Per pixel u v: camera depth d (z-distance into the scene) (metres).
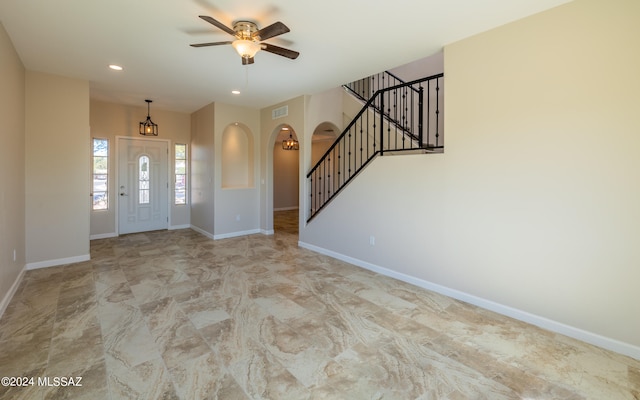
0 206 2.93
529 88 2.73
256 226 6.79
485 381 2.02
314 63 3.85
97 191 6.05
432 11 2.63
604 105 2.38
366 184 4.34
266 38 2.75
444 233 3.41
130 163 6.44
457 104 3.22
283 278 3.94
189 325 2.71
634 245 2.29
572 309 2.57
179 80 4.56
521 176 2.81
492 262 3.03
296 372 2.08
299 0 2.48
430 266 3.57
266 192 6.56
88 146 4.59
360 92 7.09
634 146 2.27
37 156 4.18
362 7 2.58
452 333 2.62
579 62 2.47
